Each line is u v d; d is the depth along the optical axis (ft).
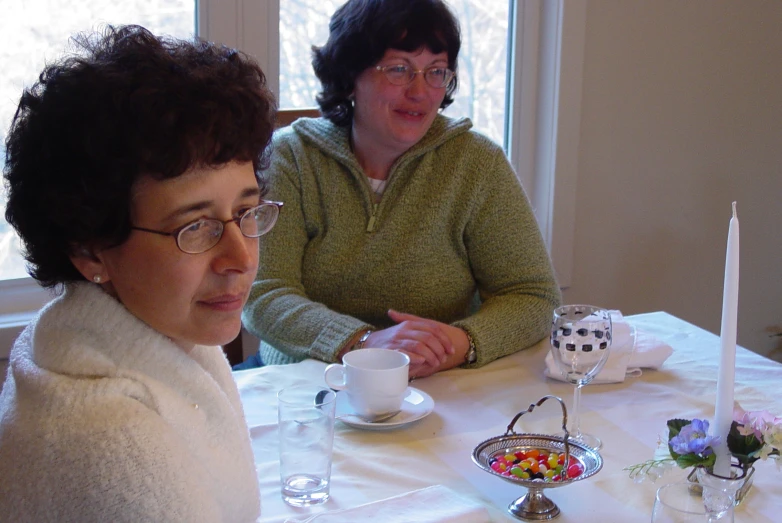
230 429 2.55
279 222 5.40
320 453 3.18
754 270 9.68
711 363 4.72
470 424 3.94
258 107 2.36
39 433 2.04
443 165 5.52
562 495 3.26
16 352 2.44
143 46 2.27
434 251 5.52
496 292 5.57
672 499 2.71
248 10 7.06
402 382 3.91
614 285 9.02
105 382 2.19
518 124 8.44
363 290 5.53
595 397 4.27
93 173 2.16
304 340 4.86
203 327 2.40
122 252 2.29
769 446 3.09
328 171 5.50
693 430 3.21
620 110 8.54
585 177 8.57
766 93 9.19
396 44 5.07
